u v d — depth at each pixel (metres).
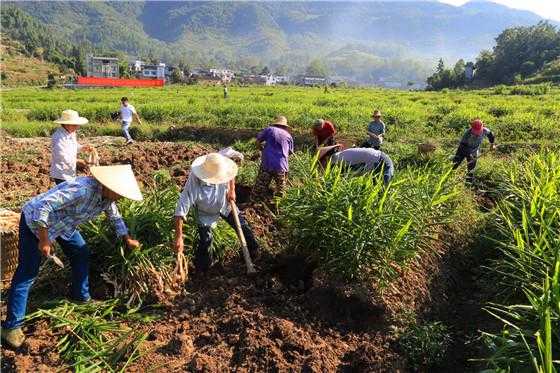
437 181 7.32
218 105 23.00
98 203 4.54
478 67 98.81
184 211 5.09
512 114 21.16
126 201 5.73
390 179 6.82
